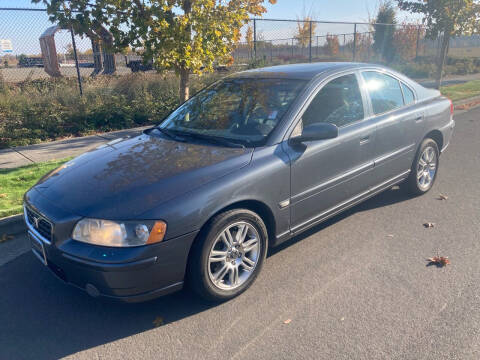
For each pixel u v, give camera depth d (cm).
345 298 319
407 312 300
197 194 289
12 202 480
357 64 446
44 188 328
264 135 351
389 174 458
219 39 626
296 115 362
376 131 423
